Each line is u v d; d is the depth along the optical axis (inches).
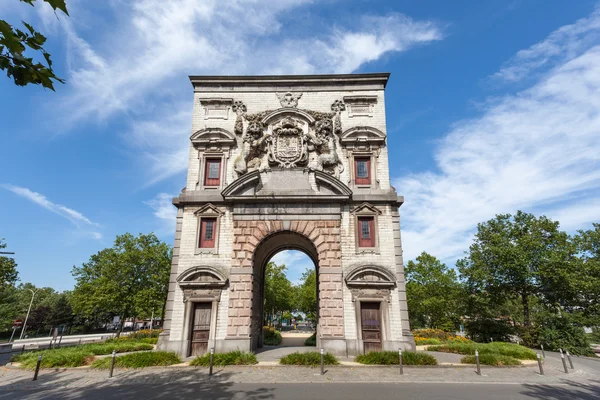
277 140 866.1
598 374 666.2
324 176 804.0
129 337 1286.9
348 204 821.2
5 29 156.6
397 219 813.2
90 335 2343.8
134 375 569.9
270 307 2060.8
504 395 448.1
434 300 1594.5
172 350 724.0
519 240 1289.4
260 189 815.1
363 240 805.2
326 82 920.9
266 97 916.0
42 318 2514.8
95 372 599.2
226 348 726.5
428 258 1763.0
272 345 1063.0
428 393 450.6
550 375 602.2
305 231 796.6
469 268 1352.1
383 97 908.0
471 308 1344.7
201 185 841.5
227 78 922.7
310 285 2181.3
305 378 534.9
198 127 894.4
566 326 1160.2
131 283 1421.0
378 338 740.7
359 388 474.9
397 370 597.9
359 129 866.8
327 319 740.0
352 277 758.5
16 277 1403.8
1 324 1984.5
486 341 1217.4
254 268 805.9
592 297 1202.6
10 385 522.0
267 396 432.5
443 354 785.6
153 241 1529.3
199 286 765.9
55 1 145.5
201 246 807.7
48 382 536.4
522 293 1302.9
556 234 1274.6
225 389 470.3
